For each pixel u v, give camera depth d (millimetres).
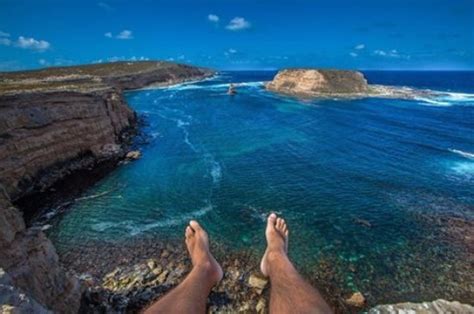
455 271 13453
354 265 13906
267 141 34250
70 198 20953
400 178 23734
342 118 46875
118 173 25094
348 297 12086
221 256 14555
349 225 17156
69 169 25344
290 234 16281
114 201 20359
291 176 24047
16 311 3691
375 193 21141
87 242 15906
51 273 9211
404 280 12953
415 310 10984
